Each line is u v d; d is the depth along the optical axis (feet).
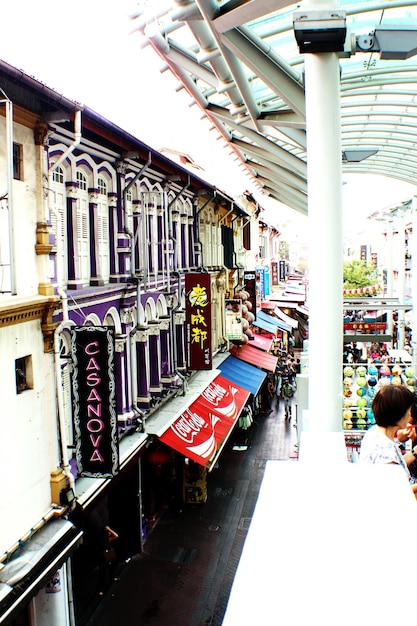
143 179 43.60
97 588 37.35
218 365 67.56
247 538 5.69
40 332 26.30
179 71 33.47
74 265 32.55
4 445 23.31
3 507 23.15
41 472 26.20
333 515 5.90
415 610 4.56
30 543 24.59
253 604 4.67
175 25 28.02
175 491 53.06
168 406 47.52
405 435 15.26
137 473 42.06
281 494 6.44
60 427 27.50
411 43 20.58
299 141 37.99
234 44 24.70
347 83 30.30
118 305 38.34
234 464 63.00
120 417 38.52
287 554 5.37
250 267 107.24
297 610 4.58
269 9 20.72
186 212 58.03
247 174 72.28
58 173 31.42
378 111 35.83
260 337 91.20
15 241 24.47
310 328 21.24
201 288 49.55
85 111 28.27
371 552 5.26
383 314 113.91
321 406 21.11
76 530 26.50
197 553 42.80
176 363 53.21
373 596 4.69
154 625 34.01
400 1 22.63
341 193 20.52
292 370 99.25
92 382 27.99
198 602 36.40
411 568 5.07
